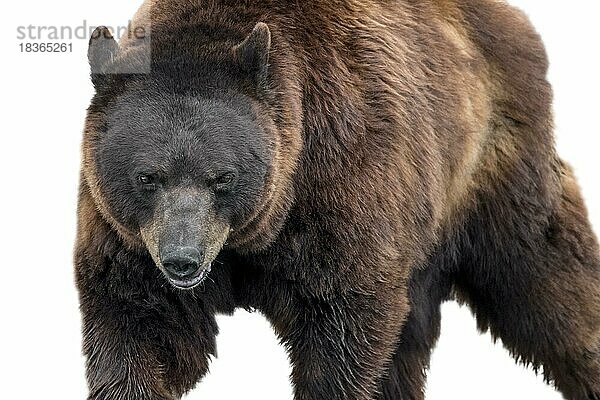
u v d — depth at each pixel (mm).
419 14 15062
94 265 13492
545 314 16172
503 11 16219
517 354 16594
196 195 12570
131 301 13531
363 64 13930
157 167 12602
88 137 13078
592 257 16359
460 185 15266
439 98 14727
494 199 15711
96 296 13570
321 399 13922
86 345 13656
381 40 14172
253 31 12914
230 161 12664
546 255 16047
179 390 14031
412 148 14148
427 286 15508
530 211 15859
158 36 13273
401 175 13906
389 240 13742
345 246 13516
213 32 13375
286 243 13531
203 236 12492
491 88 15688
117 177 12812
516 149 15734
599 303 16328
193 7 13578
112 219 13078
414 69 14484
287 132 13148
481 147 15477
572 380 16578
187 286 12523
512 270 16000
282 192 13172
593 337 16344
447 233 15414
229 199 12773
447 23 15477
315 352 13852
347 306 13727
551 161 16172
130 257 13391
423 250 14633
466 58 15352
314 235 13500
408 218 14031
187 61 13039
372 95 13852
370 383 13984
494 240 15836
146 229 12812
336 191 13453
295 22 13727
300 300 13844
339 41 13875
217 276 13906
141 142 12695
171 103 12797
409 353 15820
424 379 16375
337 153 13477
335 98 13555
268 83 13141
